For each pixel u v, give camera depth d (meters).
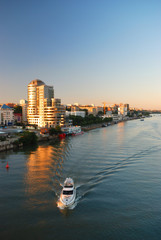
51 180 71.69
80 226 46.12
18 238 42.31
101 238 42.28
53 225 46.47
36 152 118.56
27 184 68.38
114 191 63.09
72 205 54.38
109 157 102.81
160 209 52.97
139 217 49.50
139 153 111.94
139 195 60.53
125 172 80.12
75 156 105.12
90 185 67.44
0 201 56.81
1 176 76.19
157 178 73.81
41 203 55.75
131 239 42.06
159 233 43.81
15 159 101.25
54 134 186.25
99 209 52.88
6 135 163.00
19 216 49.72
